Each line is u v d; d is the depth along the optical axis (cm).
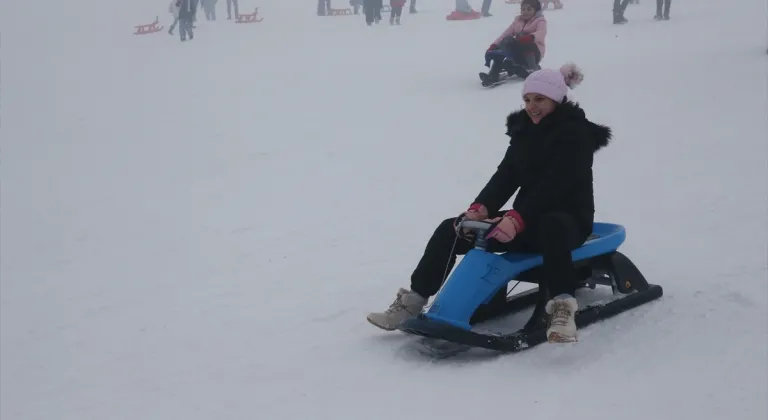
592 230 406
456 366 362
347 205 710
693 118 863
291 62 1772
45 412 362
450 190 723
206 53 2055
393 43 1966
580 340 375
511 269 371
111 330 476
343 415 321
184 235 683
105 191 905
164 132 1203
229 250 620
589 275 427
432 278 387
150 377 391
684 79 1069
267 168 897
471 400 325
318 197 750
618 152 769
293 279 531
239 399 348
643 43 1513
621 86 1073
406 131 990
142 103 1468
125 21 2936
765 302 407
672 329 383
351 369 368
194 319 475
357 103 1221
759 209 564
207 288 534
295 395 346
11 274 641
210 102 1395
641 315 402
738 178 645
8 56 2206
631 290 418
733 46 1323
